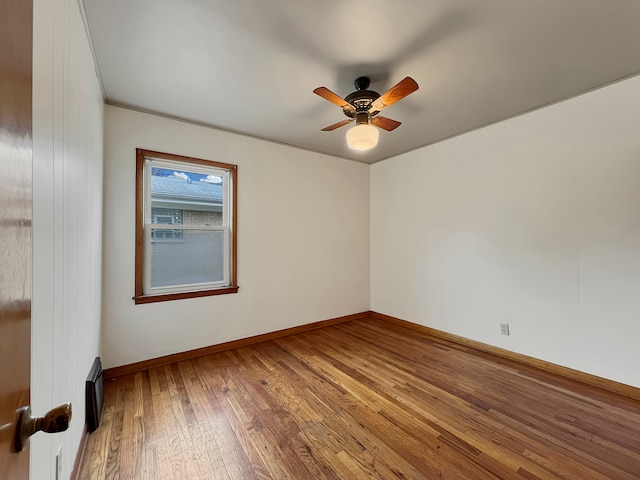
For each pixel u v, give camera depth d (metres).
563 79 2.20
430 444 1.67
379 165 4.37
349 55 1.90
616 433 1.76
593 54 1.91
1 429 0.44
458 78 2.18
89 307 1.79
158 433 1.75
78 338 1.46
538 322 2.68
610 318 2.27
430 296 3.66
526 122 2.75
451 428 1.81
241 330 3.22
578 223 2.44
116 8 1.50
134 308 2.59
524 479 1.43
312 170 3.86
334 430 1.78
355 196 4.34
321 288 3.94
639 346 2.14
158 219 2.81
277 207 3.53
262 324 3.39
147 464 1.51
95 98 1.99
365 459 1.56
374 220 4.46
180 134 2.85
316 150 3.85
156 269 2.78
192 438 1.71
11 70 0.48
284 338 3.49
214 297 3.03
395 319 4.12
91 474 1.45
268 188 3.45
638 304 2.15
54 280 1.06
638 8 1.52
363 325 4.05
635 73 2.13
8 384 0.47
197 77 2.15
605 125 2.29
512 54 1.90
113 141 2.51
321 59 1.94
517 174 2.82
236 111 2.70
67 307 1.24
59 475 1.11
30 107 0.58
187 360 2.82
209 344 3.00
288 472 1.47
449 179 3.43
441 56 1.92
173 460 1.54
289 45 1.81
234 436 1.73
